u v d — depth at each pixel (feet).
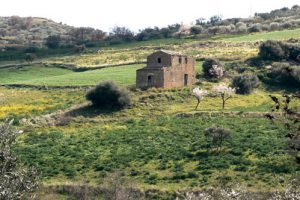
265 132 265.95
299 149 59.31
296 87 382.01
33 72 557.74
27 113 339.36
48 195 201.46
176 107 331.16
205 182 203.51
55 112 336.29
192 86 374.43
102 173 222.69
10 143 87.66
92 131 291.79
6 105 368.68
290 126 59.31
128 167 230.07
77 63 577.43
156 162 233.76
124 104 332.80
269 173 205.26
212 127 254.68
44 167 232.32
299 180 107.96
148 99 341.41
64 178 220.43
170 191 198.90
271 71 398.62
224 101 334.24
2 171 83.82
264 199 176.04
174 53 378.53
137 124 300.81
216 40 624.59
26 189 85.30
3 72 566.77
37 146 265.54
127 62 530.68
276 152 230.48
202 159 230.68
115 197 197.47
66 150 257.55
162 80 363.35
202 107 328.49
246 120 292.81
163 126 291.99
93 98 335.67
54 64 580.71
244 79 365.20
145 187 204.23
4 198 80.33
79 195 202.80
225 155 233.96
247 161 221.25
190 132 274.36
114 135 279.69
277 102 60.29
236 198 127.03
